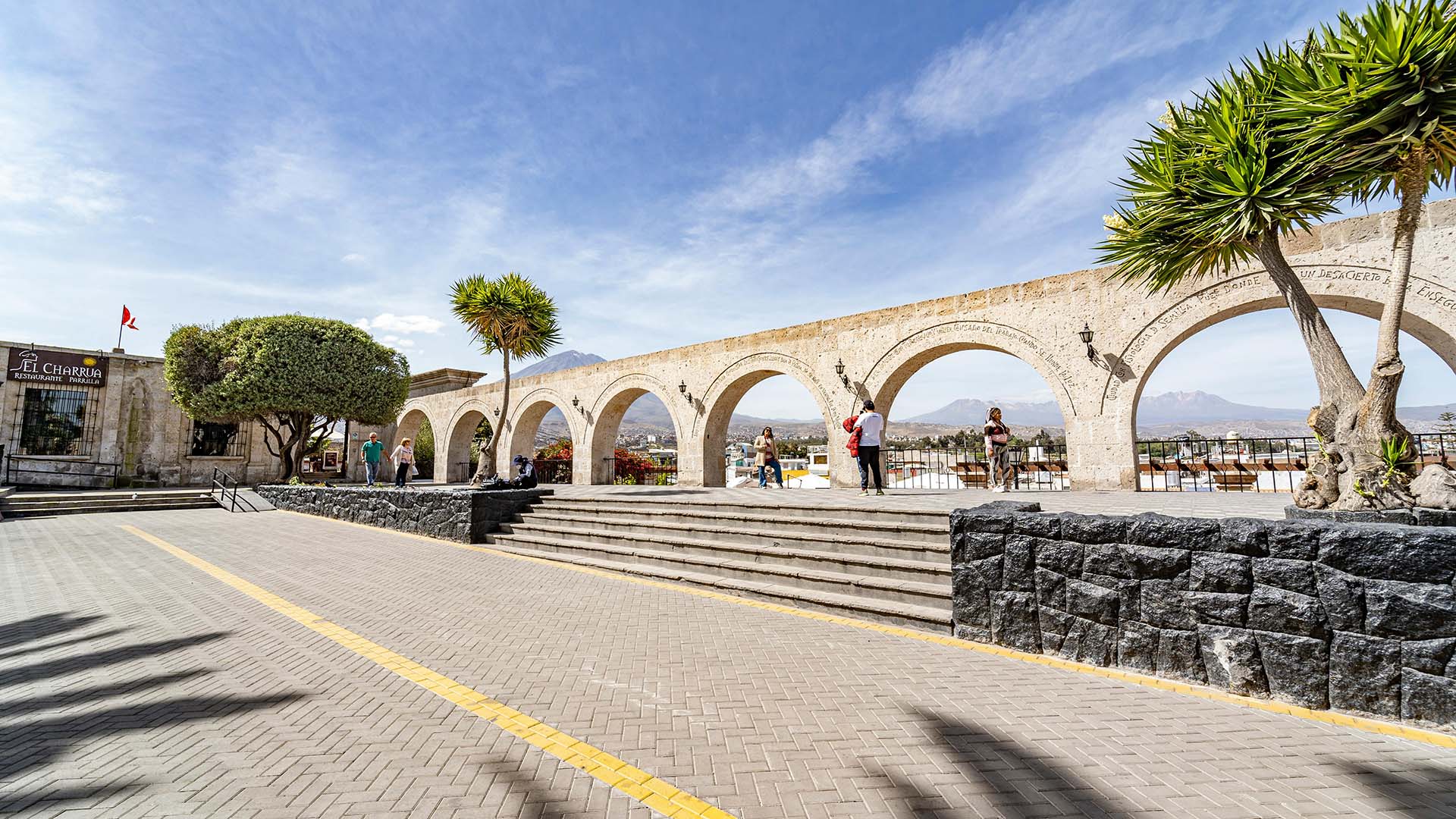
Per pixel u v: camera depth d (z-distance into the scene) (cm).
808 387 1525
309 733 332
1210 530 395
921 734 325
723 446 1780
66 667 447
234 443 2622
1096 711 354
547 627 544
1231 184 561
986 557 492
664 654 467
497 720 349
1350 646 344
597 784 275
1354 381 529
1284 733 324
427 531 1184
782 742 317
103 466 2239
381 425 2508
